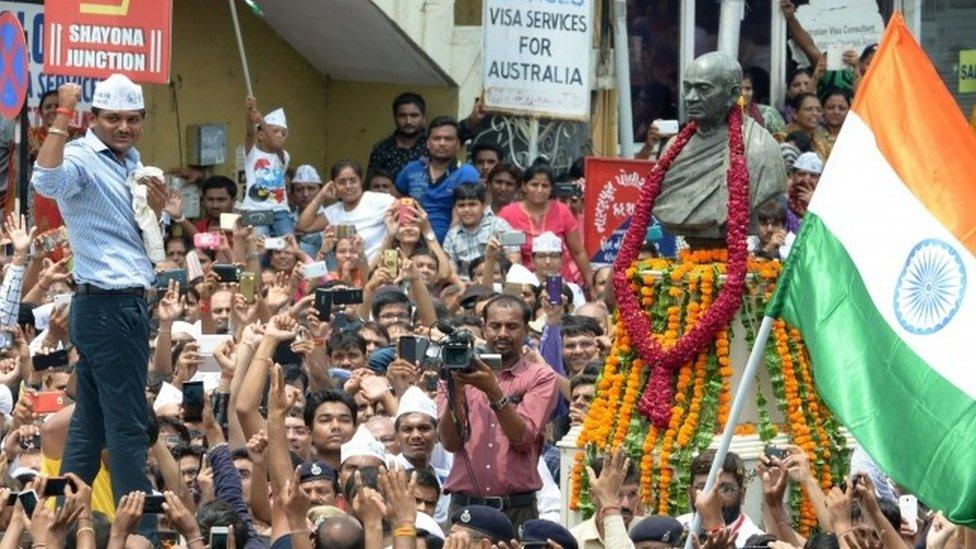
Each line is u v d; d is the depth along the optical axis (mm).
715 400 16531
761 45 28516
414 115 25812
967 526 13312
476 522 14742
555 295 19781
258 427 16594
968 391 13375
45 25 21797
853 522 15164
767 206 21547
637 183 23125
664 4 28344
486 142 26078
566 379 19219
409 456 17109
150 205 15492
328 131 27859
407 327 20016
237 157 25766
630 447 16609
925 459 13391
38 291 19453
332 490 15938
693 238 16953
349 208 24016
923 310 13602
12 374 18328
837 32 28625
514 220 23391
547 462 18219
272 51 27453
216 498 15836
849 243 13875
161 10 21812
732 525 15602
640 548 14812
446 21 26953
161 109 26438
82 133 24125
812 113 27203
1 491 14156
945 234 13648
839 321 13820
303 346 18375
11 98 21016
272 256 21984
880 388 13617
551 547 14586
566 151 26453
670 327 16641
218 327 19750
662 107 28438
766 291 16641
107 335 15312
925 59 13969
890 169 13867
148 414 15664
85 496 13961
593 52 26953
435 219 24578
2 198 24250
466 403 16594
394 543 13781
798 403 16656
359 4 26297
